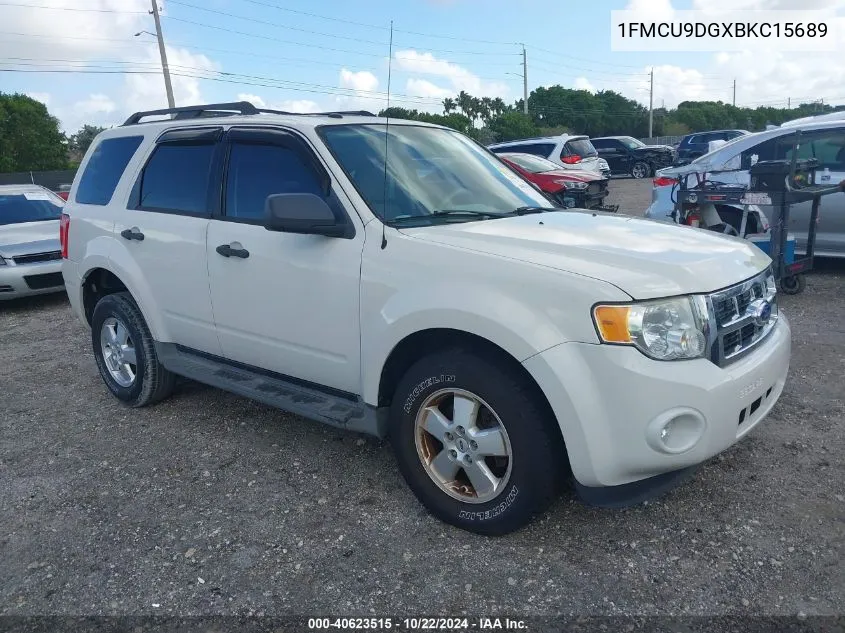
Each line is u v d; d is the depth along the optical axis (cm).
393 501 354
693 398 271
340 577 296
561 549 306
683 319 277
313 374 373
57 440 454
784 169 667
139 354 479
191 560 314
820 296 709
